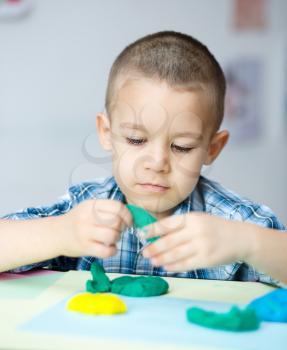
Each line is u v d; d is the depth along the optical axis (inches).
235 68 78.9
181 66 34.7
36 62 80.4
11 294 25.2
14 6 79.5
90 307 21.7
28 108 80.6
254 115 78.8
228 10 78.7
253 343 18.8
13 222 32.1
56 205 41.7
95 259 39.5
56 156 80.3
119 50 79.9
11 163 81.0
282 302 22.2
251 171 79.4
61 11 79.7
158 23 79.6
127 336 19.0
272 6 78.1
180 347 18.1
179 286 28.3
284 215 79.8
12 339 18.5
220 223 26.7
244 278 37.4
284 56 78.0
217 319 20.1
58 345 18.0
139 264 39.0
